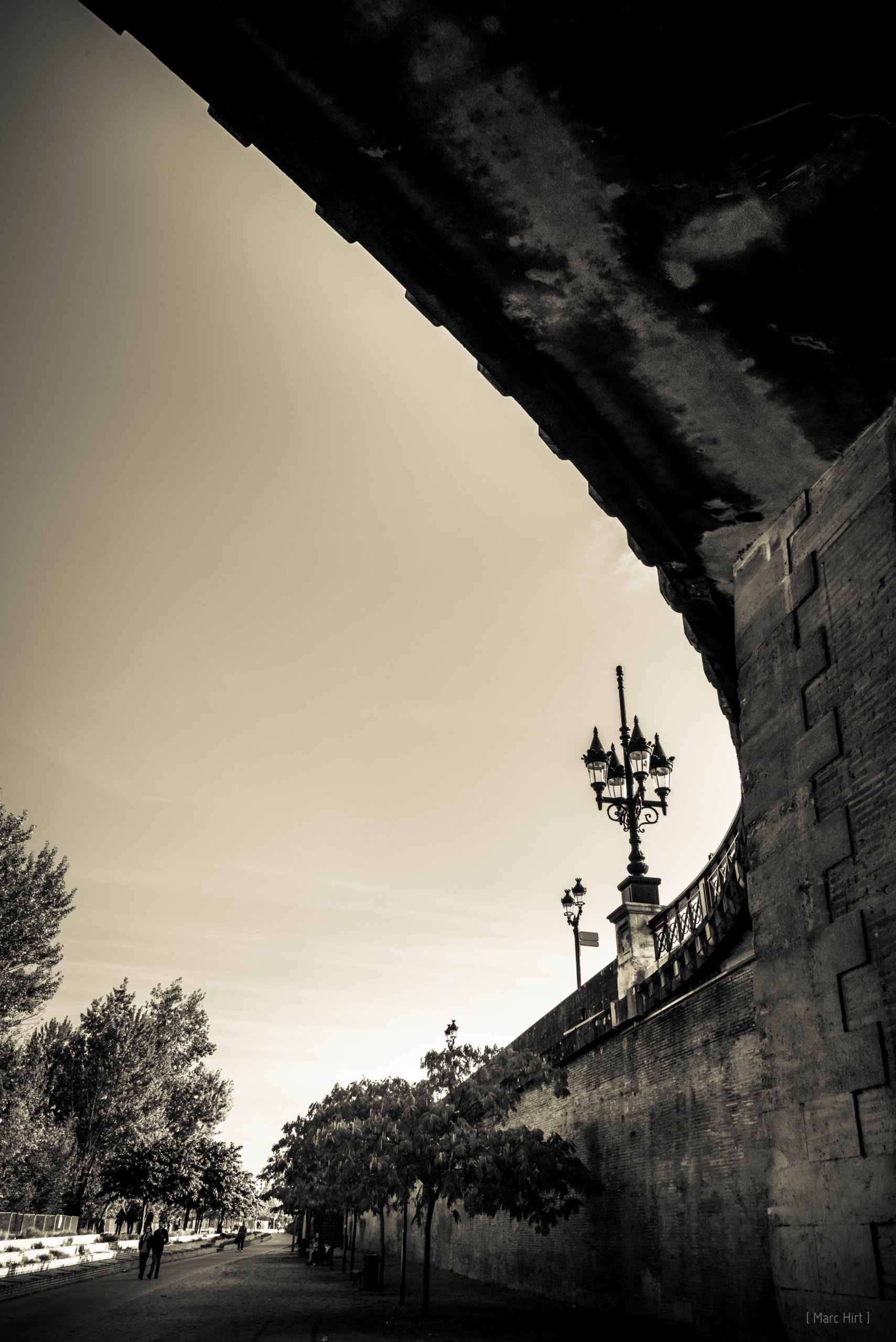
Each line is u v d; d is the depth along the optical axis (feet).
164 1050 164.45
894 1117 18.94
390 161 22.59
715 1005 37.52
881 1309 18.44
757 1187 32.99
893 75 19.27
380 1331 42.52
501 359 27.04
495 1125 56.70
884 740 21.07
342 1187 60.59
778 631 26.78
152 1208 157.79
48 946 120.26
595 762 54.95
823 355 25.34
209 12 19.83
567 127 21.30
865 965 20.66
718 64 19.72
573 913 70.18
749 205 22.30
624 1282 45.06
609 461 29.40
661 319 25.25
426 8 19.42
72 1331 41.60
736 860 34.37
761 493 29.68
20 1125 121.70
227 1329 42.91
